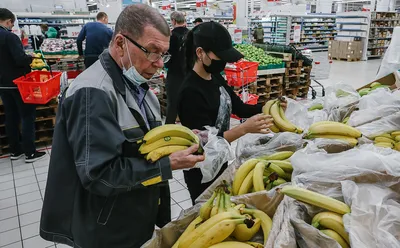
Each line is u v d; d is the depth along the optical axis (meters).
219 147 1.32
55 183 1.04
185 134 1.07
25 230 2.53
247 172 1.28
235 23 7.74
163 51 1.01
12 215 2.73
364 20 13.77
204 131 1.38
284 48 6.10
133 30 0.97
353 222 0.84
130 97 1.06
